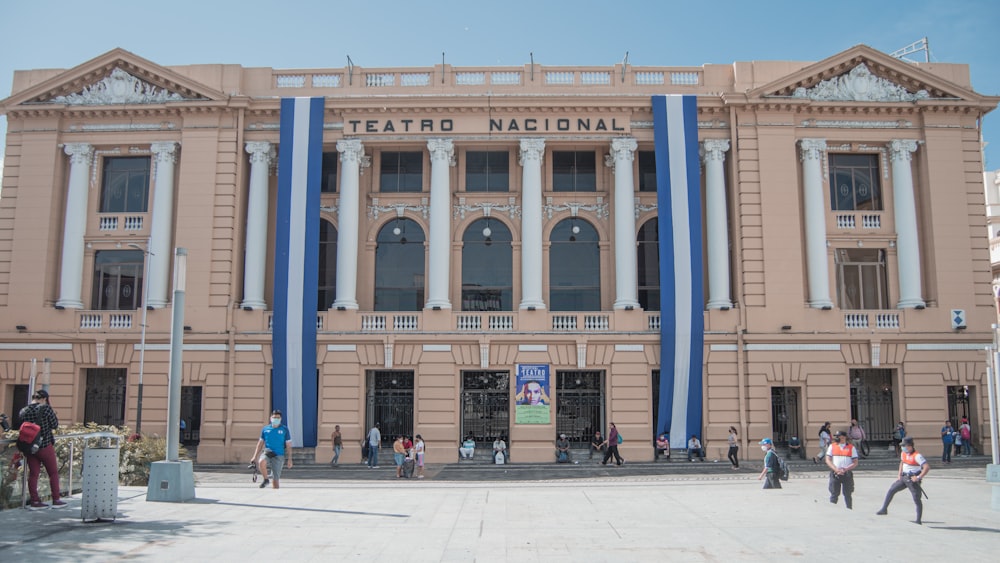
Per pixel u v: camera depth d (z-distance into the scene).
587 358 32.72
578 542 13.16
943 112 34.03
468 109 33.94
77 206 34.09
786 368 32.28
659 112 33.34
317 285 32.59
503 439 32.94
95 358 33.03
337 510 16.42
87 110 34.12
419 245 35.28
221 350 32.66
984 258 33.59
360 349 32.72
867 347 32.62
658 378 33.34
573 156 35.88
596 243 35.22
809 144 33.78
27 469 15.34
